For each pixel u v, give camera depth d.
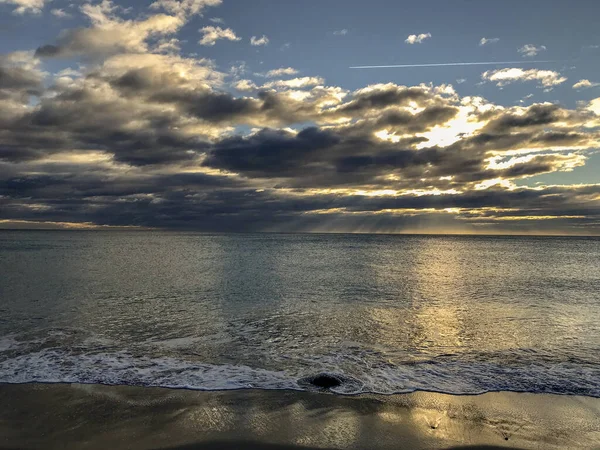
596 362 10.67
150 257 44.66
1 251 52.00
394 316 16.11
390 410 7.69
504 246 87.75
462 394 8.51
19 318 15.31
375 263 39.88
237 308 17.50
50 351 11.28
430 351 11.59
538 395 8.51
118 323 14.68
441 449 6.30
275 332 13.60
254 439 6.52
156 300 19.16
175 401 7.98
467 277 29.09
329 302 19.02
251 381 9.12
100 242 85.44
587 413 7.69
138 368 9.95
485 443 6.52
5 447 6.16
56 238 111.69
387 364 10.45
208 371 9.79
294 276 28.47
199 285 23.95
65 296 19.95
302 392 8.51
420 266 37.44
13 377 9.23
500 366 10.31
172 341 12.46
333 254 52.78
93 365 10.13
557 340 12.74
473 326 14.52
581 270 34.81
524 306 18.34
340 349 11.77
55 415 7.31
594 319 15.71
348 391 8.58
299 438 6.58
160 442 6.39
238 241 98.19
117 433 6.66
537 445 6.49
